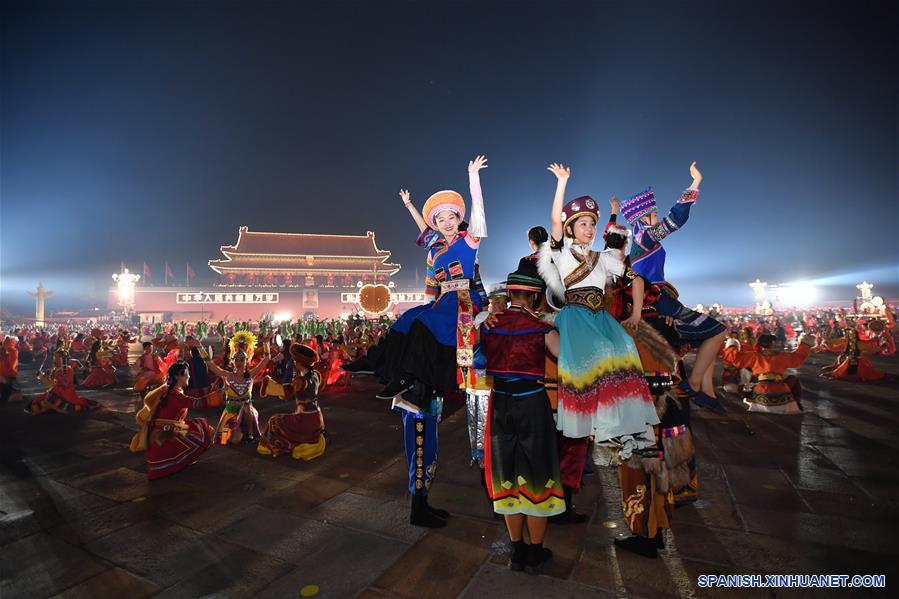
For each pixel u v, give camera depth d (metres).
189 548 3.53
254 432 6.81
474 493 4.52
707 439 6.32
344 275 74.19
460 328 3.26
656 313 3.44
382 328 20.62
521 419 3.07
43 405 9.13
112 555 3.44
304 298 65.56
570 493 3.73
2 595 2.94
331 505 4.31
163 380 11.88
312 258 72.56
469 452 6.05
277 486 4.88
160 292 61.25
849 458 5.43
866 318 23.44
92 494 4.74
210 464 5.71
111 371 13.98
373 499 4.43
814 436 6.44
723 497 4.25
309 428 5.99
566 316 3.06
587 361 2.88
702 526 3.66
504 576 3.02
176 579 3.10
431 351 3.35
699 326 3.33
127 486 4.97
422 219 4.00
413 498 3.80
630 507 3.26
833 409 8.27
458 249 3.60
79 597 2.90
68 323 67.38
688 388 3.43
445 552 3.36
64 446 6.78
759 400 8.05
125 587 3.01
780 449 5.82
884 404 8.69
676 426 3.51
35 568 3.27
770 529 3.59
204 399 9.82
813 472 4.93
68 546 3.60
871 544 3.31
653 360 3.23
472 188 3.78
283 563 3.28
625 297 3.26
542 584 2.91
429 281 3.77
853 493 4.32
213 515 4.14
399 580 3.00
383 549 3.42
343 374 12.30
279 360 10.27
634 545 3.27
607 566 3.11
